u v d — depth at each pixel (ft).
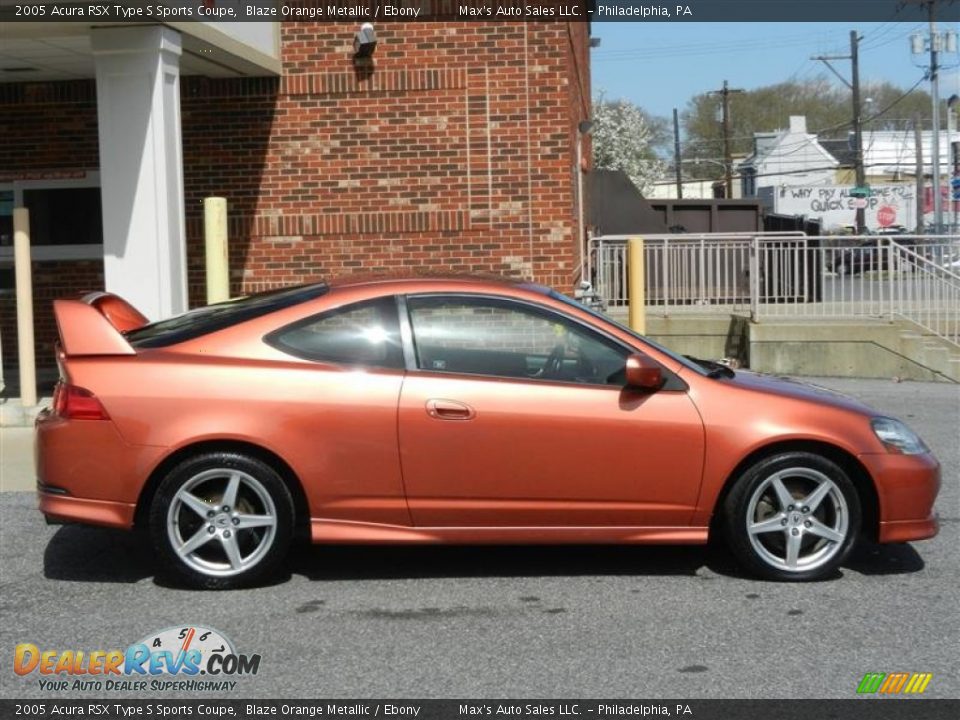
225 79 41.16
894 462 19.61
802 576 19.79
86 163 41.91
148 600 19.21
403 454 19.03
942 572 20.65
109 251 32.68
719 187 257.14
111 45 32.09
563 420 19.11
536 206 40.88
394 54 40.86
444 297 19.75
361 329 19.61
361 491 19.10
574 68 48.47
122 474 18.92
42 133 41.96
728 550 22.00
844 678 15.75
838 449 19.56
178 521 19.22
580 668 16.15
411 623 18.03
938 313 47.50
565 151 40.75
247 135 41.39
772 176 236.84
